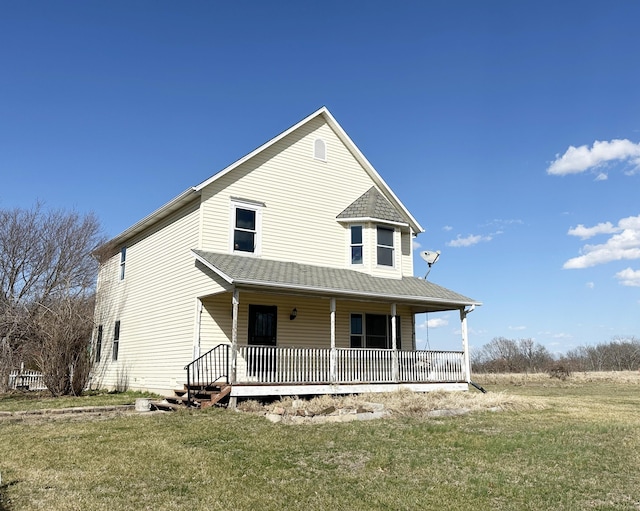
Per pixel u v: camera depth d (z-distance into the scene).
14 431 10.06
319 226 17.78
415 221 20.14
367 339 18.53
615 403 17.75
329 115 18.56
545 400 17.59
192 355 15.02
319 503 6.10
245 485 6.73
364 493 6.50
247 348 13.95
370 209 18.09
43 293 26.89
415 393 15.61
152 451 8.40
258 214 16.59
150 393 17.16
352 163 19.19
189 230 16.17
